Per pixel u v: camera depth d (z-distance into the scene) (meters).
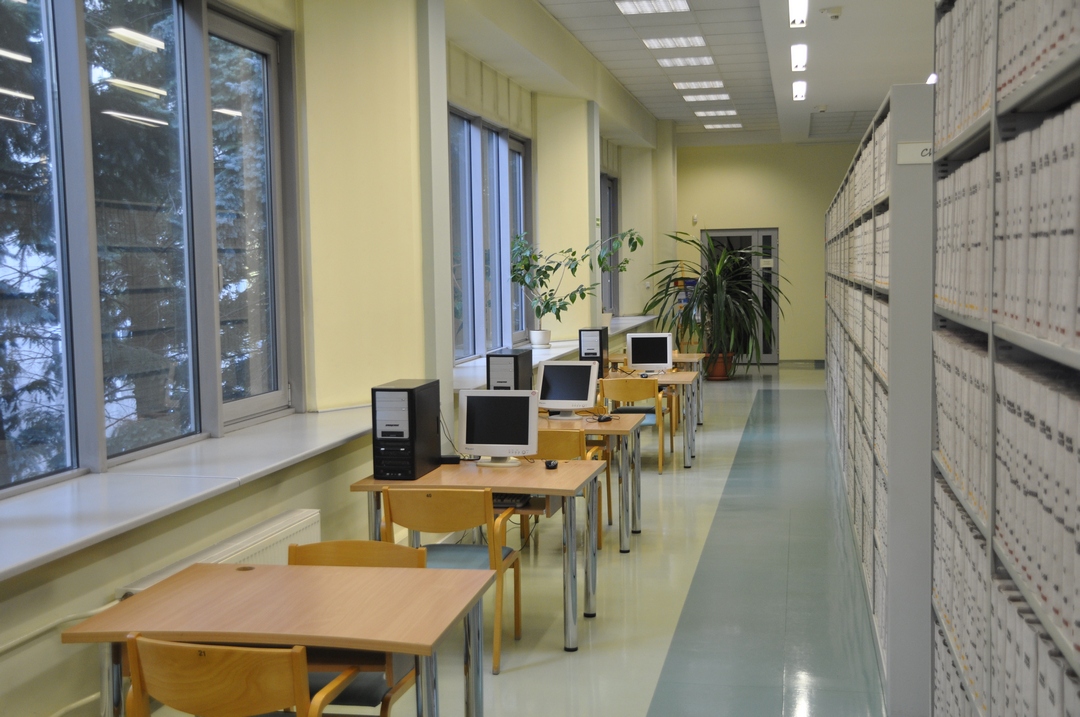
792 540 5.68
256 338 4.79
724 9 8.15
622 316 13.91
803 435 9.23
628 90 11.80
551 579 5.03
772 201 15.83
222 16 4.46
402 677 2.54
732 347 13.62
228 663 2.18
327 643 2.30
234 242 4.61
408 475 4.25
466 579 2.79
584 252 10.07
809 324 15.91
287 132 4.94
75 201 3.50
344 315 5.13
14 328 3.28
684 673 3.78
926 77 10.23
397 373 5.40
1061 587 1.33
